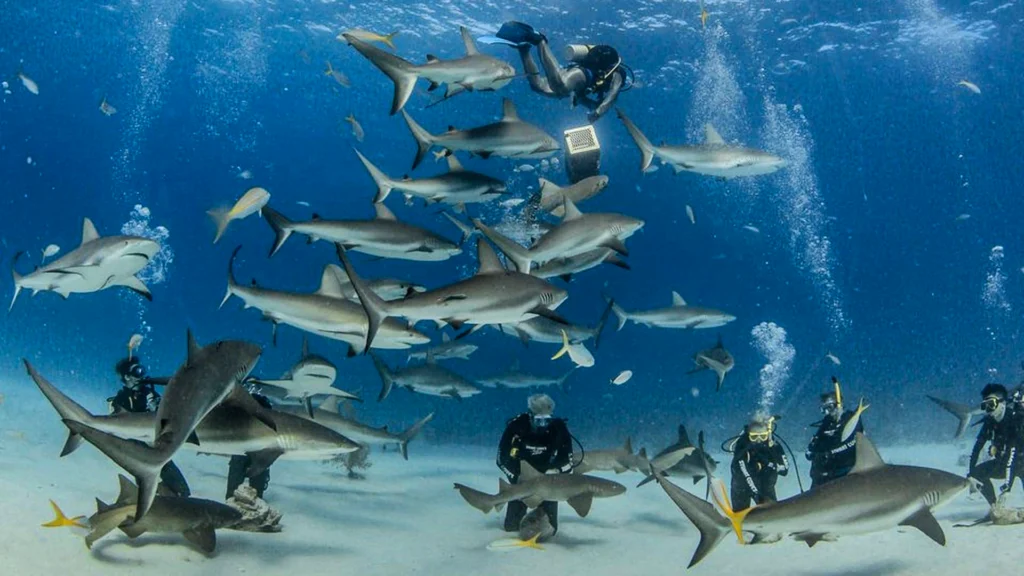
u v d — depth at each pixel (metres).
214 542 5.59
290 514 7.73
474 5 28.42
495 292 5.01
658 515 9.31
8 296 35.91
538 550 6.96
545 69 8.67
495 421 22.44
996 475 7.16
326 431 4.95
